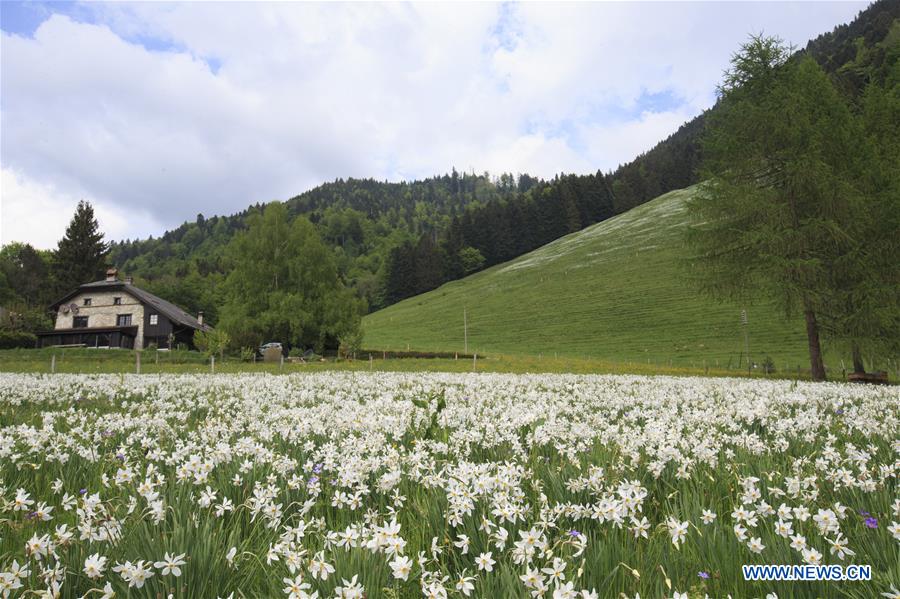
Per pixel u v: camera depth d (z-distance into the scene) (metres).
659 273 94.44
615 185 174.50
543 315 86.69
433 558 2.95
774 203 27.89
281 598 2.60
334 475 4.83
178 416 8.84
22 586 2.54
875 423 7.01
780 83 30.34
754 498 3.69
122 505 3.62
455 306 109.06
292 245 59.25
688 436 5.86
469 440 5.92
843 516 3.43
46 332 60.03
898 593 2.41
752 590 2.81
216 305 103.12
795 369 44.22
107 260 90.38
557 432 6.24
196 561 2.70
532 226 162.12
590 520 3.61
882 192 26.81
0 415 8.52
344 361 44.75
